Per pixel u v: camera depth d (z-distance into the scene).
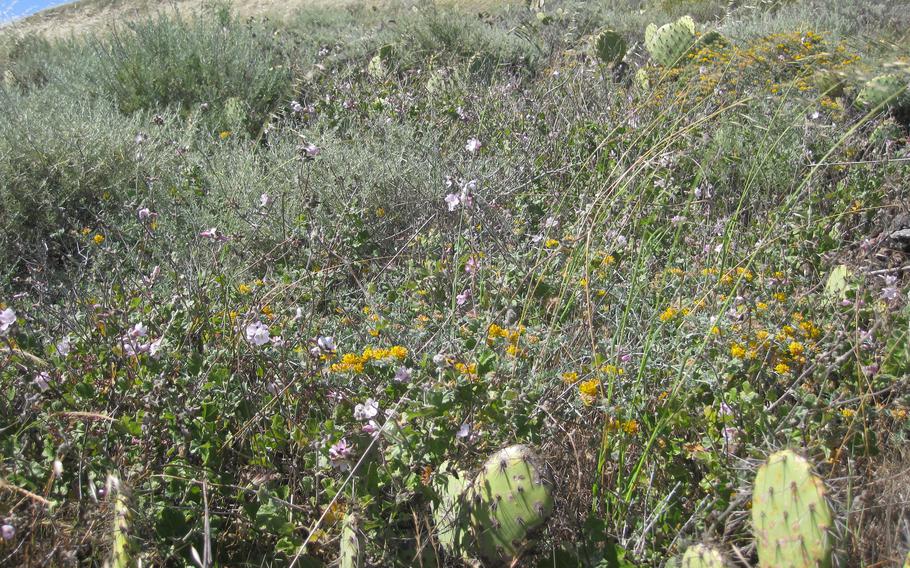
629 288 3.26
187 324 2.85
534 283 3.31
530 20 11.12
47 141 4.80
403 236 4.18
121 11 16.06
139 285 3.14
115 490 2.06
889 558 2.01
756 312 2.96
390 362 2.39
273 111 6.91
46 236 4.43
